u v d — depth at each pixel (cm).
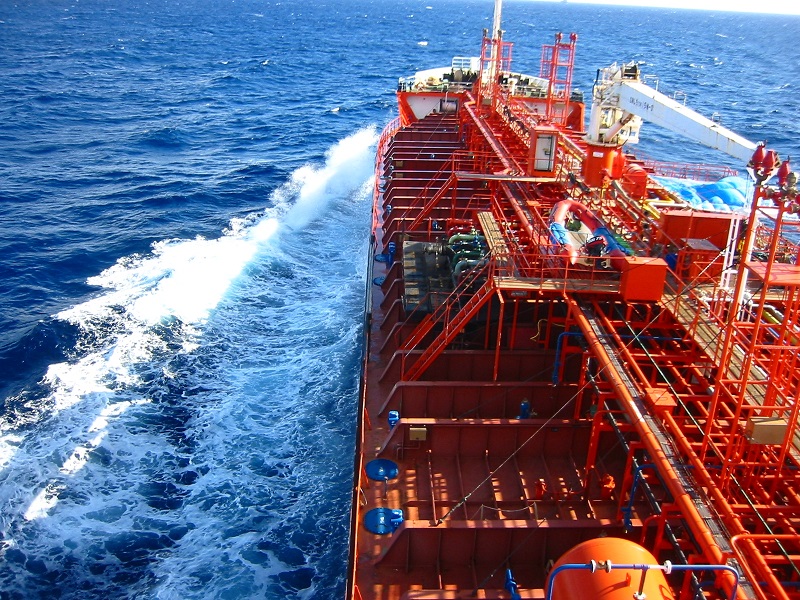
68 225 4591
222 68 14612
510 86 5222
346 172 5962
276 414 2495
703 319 1798
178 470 2236
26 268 3853
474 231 2841
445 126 5300
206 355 2886
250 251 4003
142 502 2103
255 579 1838
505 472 1872
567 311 2084
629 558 1002
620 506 1591
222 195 5353
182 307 3291
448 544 1552
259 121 8888
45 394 2638
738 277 1204
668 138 8125
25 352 2936
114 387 2670
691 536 1352
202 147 7281
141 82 12081
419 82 6062
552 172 3000
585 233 2423
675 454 1325
